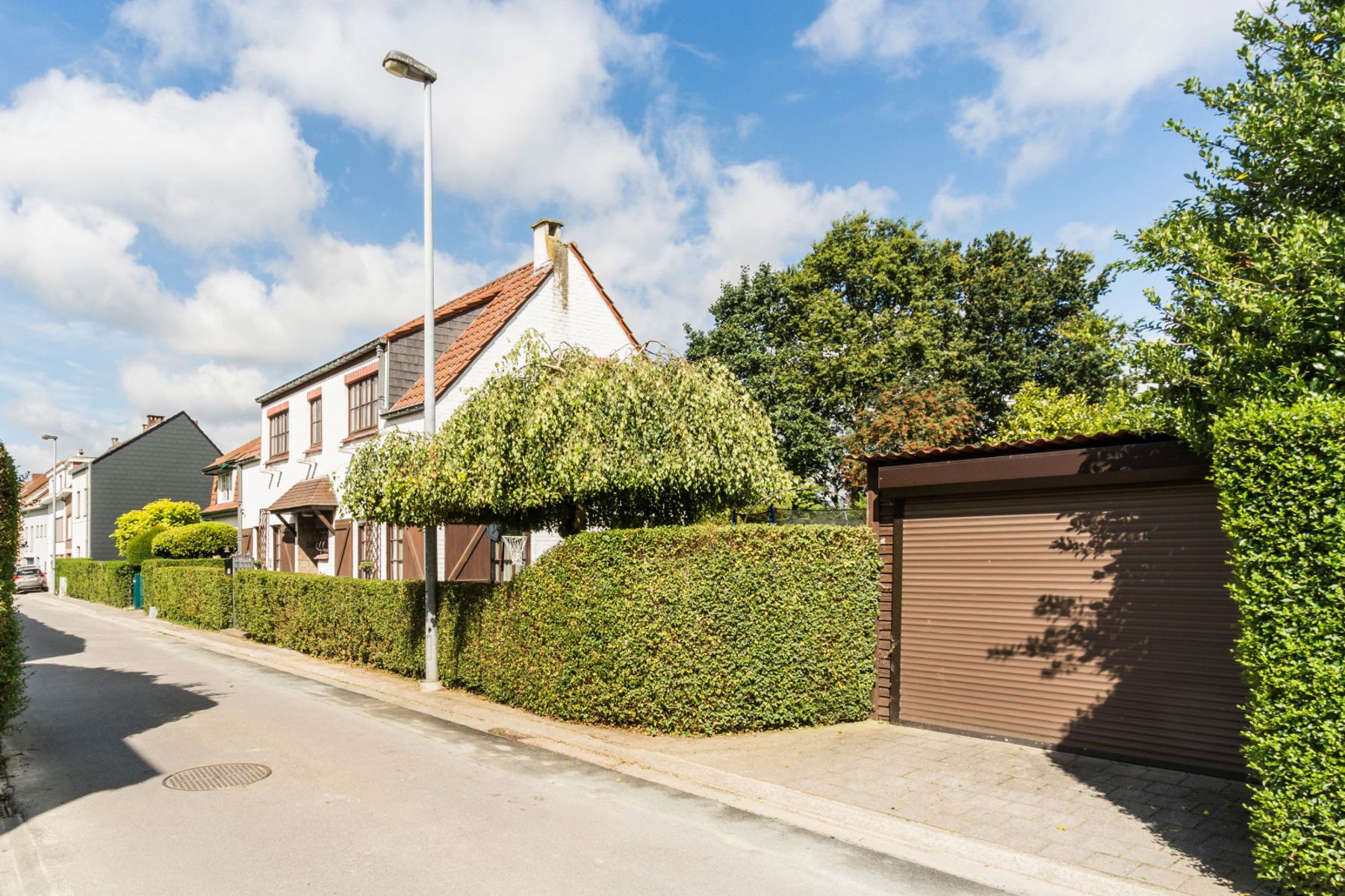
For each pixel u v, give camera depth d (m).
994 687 8.00
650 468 9.42
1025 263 28.83
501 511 10.43
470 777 7.06
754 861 5.21
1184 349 6.30
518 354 10.08
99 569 30.91
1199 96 6.52
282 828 5.75
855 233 29.08
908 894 4.75
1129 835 5.45
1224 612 6.68
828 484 27.88
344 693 11.37
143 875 4.94
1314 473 4.41
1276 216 6.14
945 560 8.45
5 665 7.57
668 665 8.26
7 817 6.03
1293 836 4.32
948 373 27.55
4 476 7.73
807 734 8.28
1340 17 5.96
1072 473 7.34
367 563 18.19
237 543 27.06
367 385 19.25
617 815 6.09
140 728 9.00
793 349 28.05
